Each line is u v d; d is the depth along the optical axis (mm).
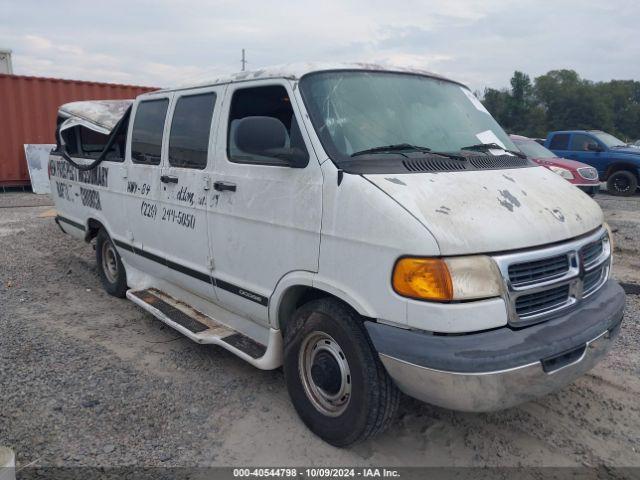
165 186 4613
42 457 3186
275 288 3531
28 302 5879
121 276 5832
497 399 2688
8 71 17094
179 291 4883
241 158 3807
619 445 3369
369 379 2977
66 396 3842
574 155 16766
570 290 3068
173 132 4559
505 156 3771
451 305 2654
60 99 14578
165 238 4703
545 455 3273
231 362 4457
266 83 3691
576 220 3195
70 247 8375
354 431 3111
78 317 5457
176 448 3305
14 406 3699
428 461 3217
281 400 3859
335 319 3111
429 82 4113
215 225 4020
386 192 2887
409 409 3742
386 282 2807
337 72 3664
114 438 3389
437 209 2805
